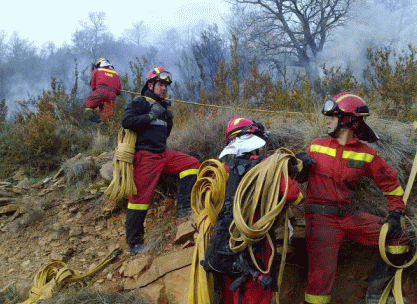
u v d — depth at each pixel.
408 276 3.97
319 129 5.07
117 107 8.48
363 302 4.07
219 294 3.65
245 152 3.77
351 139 3.79
